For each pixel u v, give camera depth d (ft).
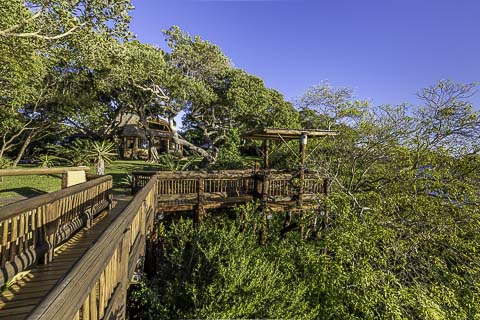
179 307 15.40
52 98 48.98
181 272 17.74
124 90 58.44
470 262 19.08
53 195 10.28
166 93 58.49
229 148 50.21
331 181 30.12
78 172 20.29
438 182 24.76
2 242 7.60
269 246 22.35
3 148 46.52
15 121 44.06
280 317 13.33
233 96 56.59
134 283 15.10
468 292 16.63
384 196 26.45
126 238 8.06
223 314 12.53
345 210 21.18
